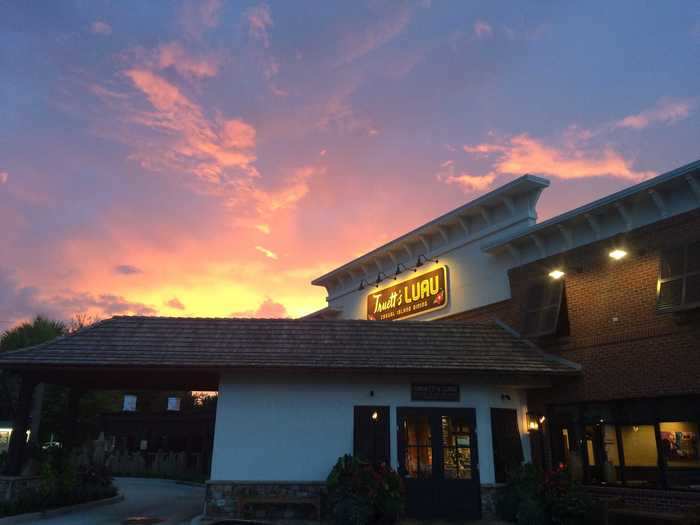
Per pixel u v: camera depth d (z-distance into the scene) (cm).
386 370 1412
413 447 1437
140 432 3669
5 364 1351
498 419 1509
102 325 1547
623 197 1417
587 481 1425
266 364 1385
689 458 1220
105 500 1844
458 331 1681
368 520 1250
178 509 1698
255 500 1327
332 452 1412
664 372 1277
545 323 1576
